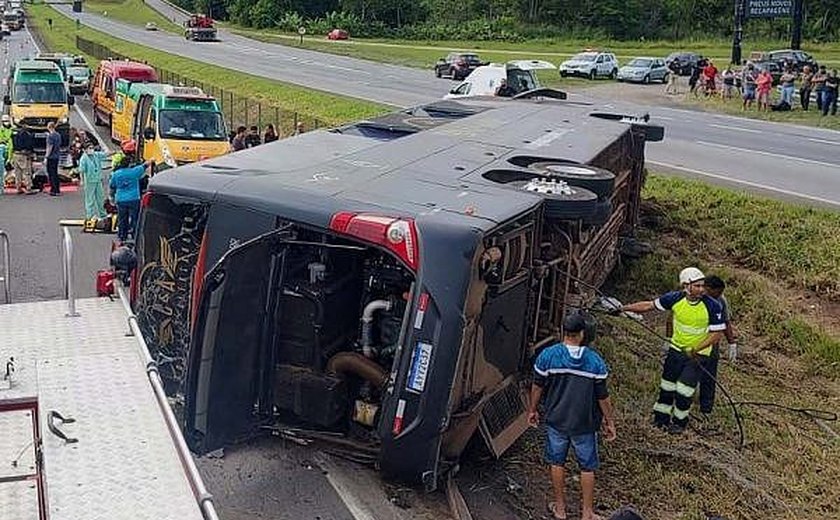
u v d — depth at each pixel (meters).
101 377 5.40
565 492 7.71
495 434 7.34
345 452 7.10
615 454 8.41
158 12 128.62
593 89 43.06
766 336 12.25
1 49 73.06
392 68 53.59
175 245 7.56
